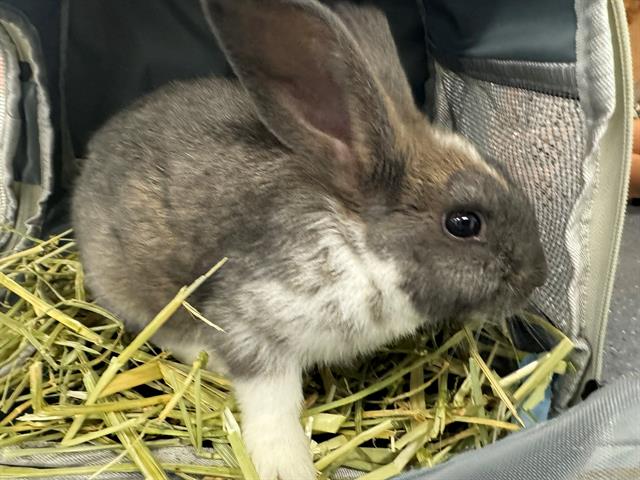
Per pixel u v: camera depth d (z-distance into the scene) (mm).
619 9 153
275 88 163
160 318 189
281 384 190
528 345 218
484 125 217
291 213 180
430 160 178
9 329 218
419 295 180
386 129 168
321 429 196
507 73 195
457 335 213
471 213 173
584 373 193
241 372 189
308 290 179
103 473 182
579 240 174
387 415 200
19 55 224
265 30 154
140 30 261
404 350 217
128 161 203
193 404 199
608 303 184
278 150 187
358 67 161
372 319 185
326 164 175
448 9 227
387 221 175
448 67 239
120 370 208
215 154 192
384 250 176
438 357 215
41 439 193
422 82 266
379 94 165
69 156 265
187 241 190
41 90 229
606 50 152
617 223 174
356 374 219
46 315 219
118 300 214
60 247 251
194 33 261
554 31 170
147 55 264
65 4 245
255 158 188
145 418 190
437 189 174
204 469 185
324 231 178
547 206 189
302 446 187
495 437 190
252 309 183
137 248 199
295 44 158
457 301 179
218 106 205
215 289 188
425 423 194
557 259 190
